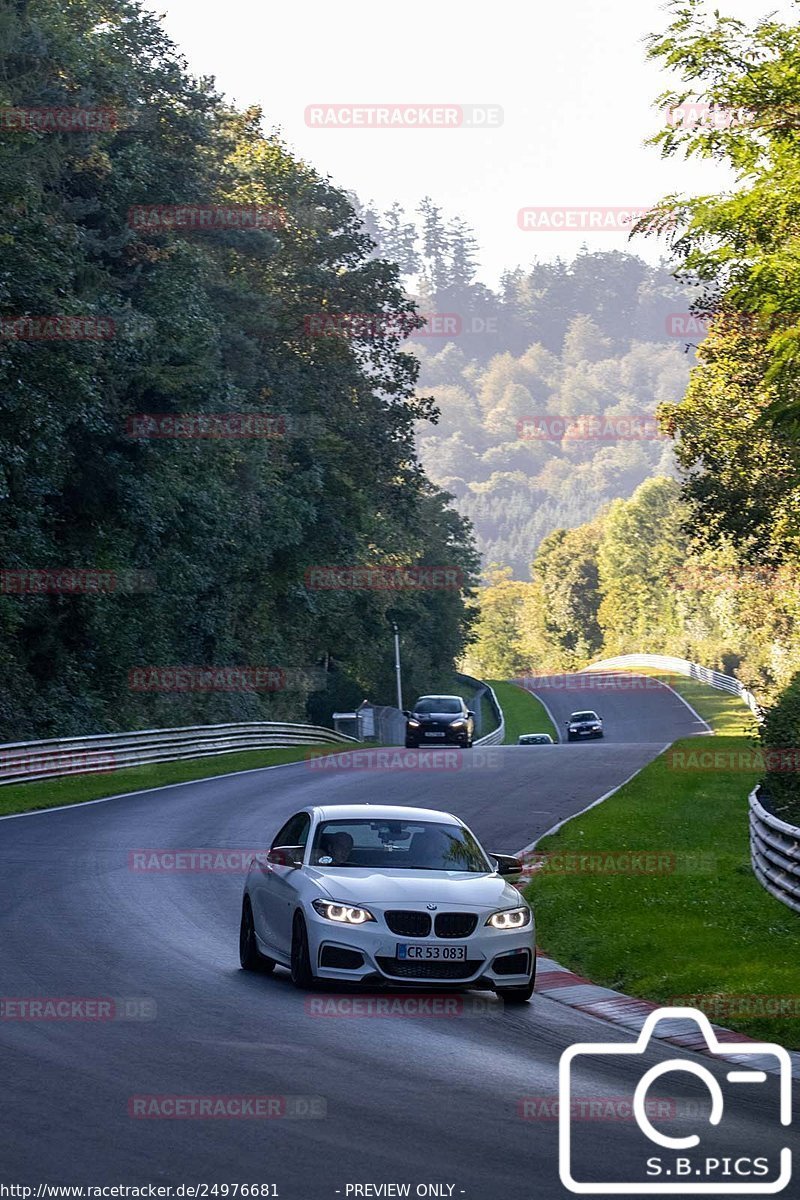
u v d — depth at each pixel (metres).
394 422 104.44
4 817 42.12
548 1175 10.80
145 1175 10.35
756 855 30.58
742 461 69.62
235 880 30.09
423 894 19.19
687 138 27.12
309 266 99.81
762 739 37.22
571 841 36.09
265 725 84.25
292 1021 16.83
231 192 99.75
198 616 89.69
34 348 55.50
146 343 66.75
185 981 19.23
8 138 56.53
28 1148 10.91
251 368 90.12
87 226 71.38
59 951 20.97
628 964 21.75
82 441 65.75
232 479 86.56
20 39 61.75
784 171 25.95
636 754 69.88
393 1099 13.06
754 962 20.97
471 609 197.50
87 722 69.81
